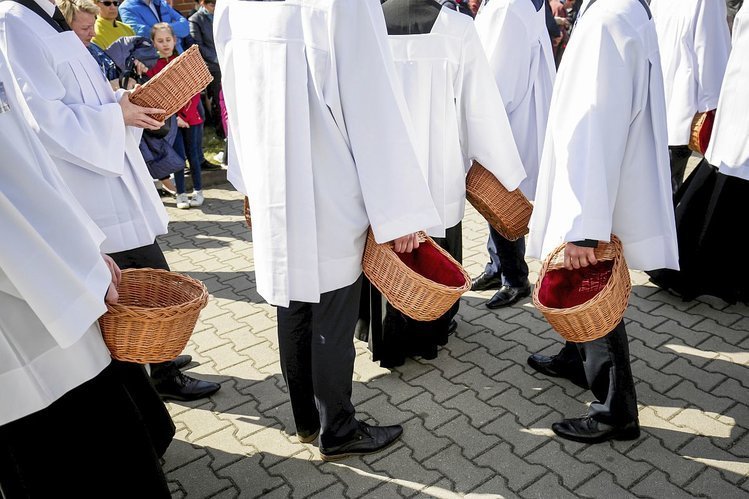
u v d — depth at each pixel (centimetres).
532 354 347
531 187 386
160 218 299
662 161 247
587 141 232
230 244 528
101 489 208
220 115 768
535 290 247
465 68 299
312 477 269
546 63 370
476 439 286
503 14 352
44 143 246
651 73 238
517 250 390
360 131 222
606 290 227
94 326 199
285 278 238
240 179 287
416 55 291
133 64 466
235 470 275
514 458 273
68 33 267
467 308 402
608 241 235
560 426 284
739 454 268
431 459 275
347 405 268
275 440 293
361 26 215
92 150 256
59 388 188
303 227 232
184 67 277
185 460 282
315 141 227
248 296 434
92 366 196
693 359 336
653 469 262
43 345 184
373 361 349
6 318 179
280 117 222
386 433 284
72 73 261
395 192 227
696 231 375
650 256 254
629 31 229
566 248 242
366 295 350
